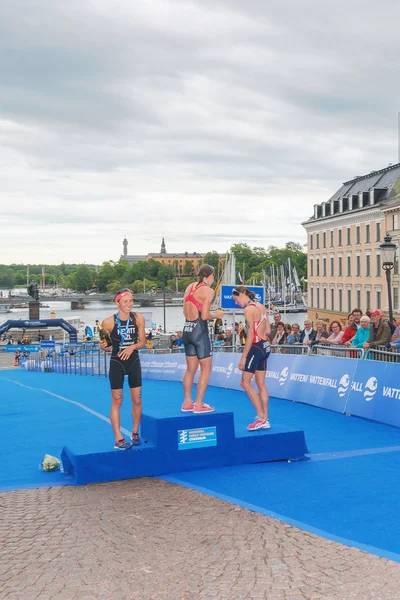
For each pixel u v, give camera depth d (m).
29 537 6.19
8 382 28.56
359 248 62.47
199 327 8.97
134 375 8.45
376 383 12.40
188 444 8.62
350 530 6.19
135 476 8.32
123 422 13.24
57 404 17.17
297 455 9.18
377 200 59.03
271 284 166.25
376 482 7.88
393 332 14.95
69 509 7.03
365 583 4.96
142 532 6.23
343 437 10.76
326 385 14.05
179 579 5.14
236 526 6.33
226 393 17.45
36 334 78.75
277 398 15.82
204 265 9.12
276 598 4.76
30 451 10.41
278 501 7.18
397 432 11.10
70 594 4.93
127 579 5.16
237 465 8.87
